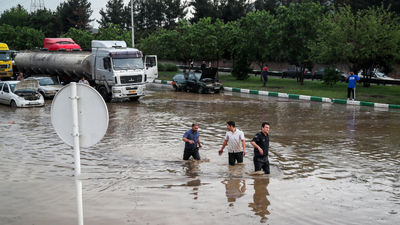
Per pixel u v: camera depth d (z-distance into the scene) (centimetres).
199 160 1073
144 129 1519
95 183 884
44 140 1322
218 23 3966
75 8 8225
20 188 849
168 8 7975
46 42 3388
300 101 2436
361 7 4972
